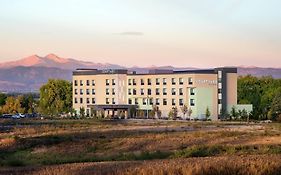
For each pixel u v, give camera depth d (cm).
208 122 13162
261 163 2762
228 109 16262
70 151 5706
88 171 2803
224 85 16262
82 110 17050
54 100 19412
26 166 3728
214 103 15962
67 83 19750
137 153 5006
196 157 4119
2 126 10188
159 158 4288
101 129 9256
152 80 16762
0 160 4278
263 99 17025
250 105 16225
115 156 4606
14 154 5309
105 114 17025
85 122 12531
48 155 5184
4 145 6122
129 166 2927
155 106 16288
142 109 16962
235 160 3069
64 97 19538
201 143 6353
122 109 16725
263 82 19338
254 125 11431
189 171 2519
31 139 6594
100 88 17838
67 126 10362
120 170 2698
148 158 4303
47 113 19112
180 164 2828
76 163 3769
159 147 5962
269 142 6353
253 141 6544
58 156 5022
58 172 2795
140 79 17075
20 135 7619
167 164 2886
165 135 7312
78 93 18425
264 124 12069
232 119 15512
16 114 17950
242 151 4812
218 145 5681
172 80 16262
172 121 13700
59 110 18925
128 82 17450
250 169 2623
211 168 2598
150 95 16800
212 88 15962
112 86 17538
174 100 16188
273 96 16738
